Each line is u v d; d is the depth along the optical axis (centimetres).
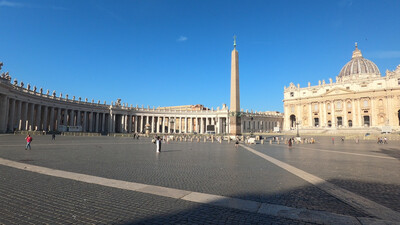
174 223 505
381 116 8819
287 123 11219
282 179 949
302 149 2670
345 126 9262
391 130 7506
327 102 10025
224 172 1096
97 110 8356
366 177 1002
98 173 1023
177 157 1706
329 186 836
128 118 9969
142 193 728
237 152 2200
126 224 500
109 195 701
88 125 9088
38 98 6231
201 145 3272
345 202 655
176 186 817
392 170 1184
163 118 9888
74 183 838
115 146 2725
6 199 652
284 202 653
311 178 970
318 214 563
